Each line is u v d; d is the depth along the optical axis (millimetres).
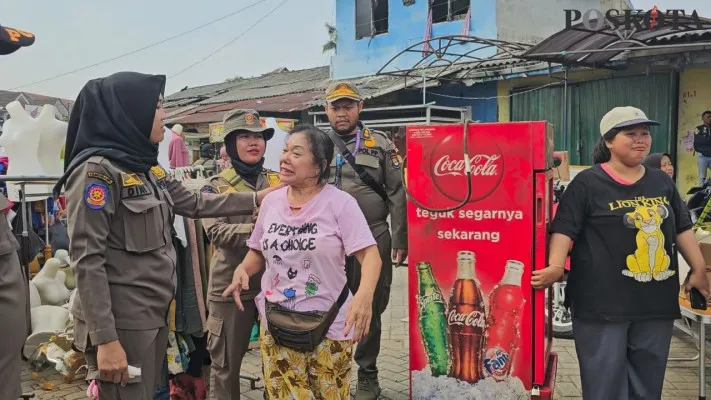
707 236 3967
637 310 2947
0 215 2500
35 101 29188
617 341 2990
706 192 6273
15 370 2514
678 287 3033
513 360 3037
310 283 2492
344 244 2512
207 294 3311
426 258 3135
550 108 10867
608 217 2959
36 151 5441
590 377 3062
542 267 2969
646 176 3033
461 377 3139
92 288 2207
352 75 14992
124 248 2338
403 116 12305
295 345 2498
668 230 2957
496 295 3033
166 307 2475
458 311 3104
